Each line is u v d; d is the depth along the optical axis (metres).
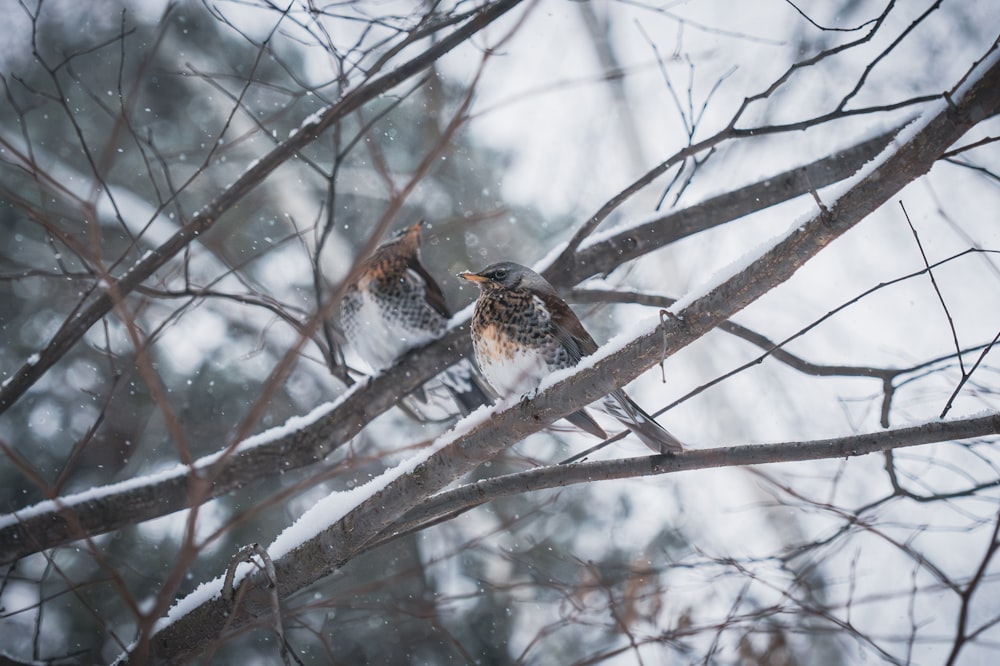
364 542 7.13
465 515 14.61
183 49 16.44
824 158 10.38
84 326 8.51
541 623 13.86
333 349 10.32
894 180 5.43
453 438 6.76
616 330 16.92
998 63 5.09
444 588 13.93
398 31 8.50
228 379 15.38
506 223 17.20
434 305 11.30
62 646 12.92
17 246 15.15
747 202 10.48
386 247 11.62
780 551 10.29
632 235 10.51
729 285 6.00
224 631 6.94
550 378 6.62
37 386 14.81
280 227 16.77
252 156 16.75
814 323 6.73
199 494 4.56
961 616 5.68
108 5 16.33
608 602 9.77
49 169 15.03
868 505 8.59
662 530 14.69
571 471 7.11
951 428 6.43
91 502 8.42
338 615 12.79
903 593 8.85
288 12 8.32
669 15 9.85
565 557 12.41
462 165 17.14
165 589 4.62
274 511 14.43
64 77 15.93
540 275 9.95
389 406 10.73
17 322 15.11
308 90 8.70
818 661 12.21
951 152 5.41
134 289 8.61
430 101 14.56
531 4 5.00
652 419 7.39
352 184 16.81
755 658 10.86
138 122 16.08
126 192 15.62
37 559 13.43
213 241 9.98
